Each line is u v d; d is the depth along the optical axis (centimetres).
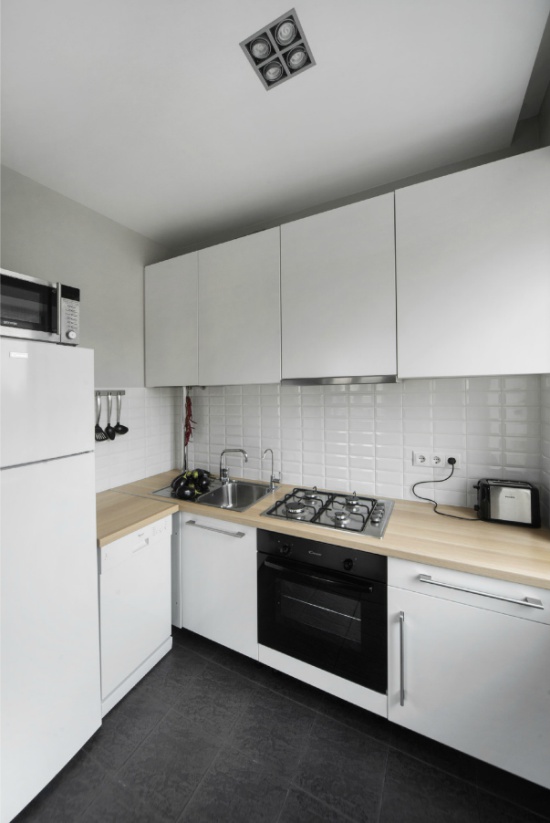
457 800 118
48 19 97
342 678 146
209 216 211
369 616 139
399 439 186
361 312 157
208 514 176
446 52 108
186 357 212
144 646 168
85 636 132
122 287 219
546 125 138
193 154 157
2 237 161
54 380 120
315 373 168
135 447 232
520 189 127
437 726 128
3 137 144
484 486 155
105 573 146
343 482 202
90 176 172
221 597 177
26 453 111
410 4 94
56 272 183
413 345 146
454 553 127
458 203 137
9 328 110
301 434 213
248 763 130
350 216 159
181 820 113
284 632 159
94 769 128
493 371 132
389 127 142
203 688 164
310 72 115
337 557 145
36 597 114
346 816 114
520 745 115
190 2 93
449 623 125
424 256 143
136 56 109
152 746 136
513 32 102
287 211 206
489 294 132
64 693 124
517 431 160
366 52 108
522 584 112
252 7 95
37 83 118
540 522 150
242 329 190
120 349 218
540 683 112
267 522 160
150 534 170
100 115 133
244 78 117
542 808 116
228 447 241
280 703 156
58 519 121
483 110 133
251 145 152
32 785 113
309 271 169
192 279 208
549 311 123
